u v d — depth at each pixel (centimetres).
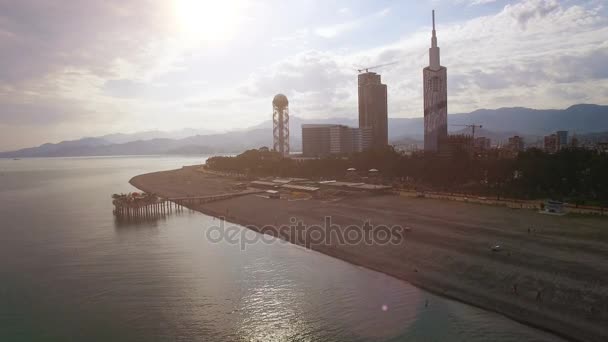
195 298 5706
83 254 7981
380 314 5056
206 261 7350
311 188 15275
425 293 5609
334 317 5038
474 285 5681
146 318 5141
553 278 5584
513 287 5475
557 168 11888
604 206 9950
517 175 14000
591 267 5834
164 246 8512
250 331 4772
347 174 18912
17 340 4675
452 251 7000
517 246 7006
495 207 10512
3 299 5797
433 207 10925
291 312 5212
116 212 13000
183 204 14250
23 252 8188
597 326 4431
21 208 14550
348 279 6238
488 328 4594
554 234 7594
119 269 6988
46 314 5303
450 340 4397
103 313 5303
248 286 6088
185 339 4631
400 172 16825
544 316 4728
